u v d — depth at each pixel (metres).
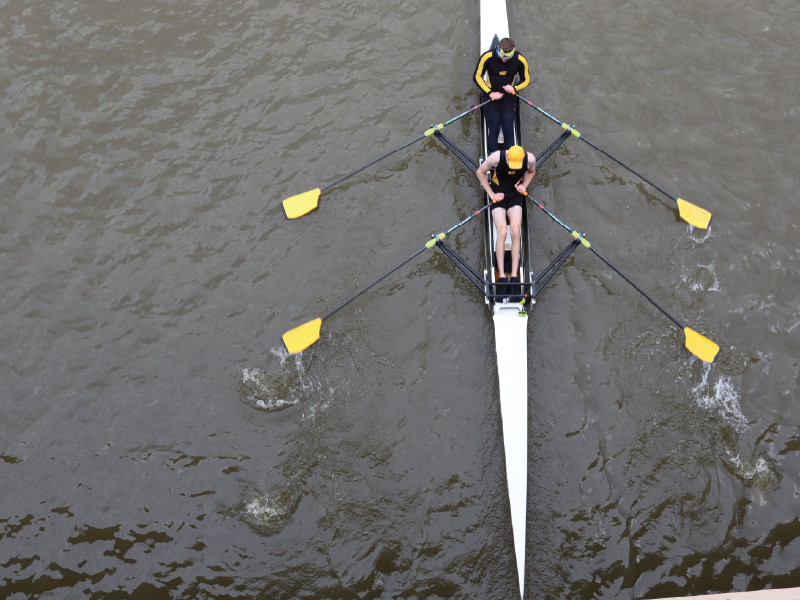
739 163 9.34
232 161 9.34
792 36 10.38
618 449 7.50
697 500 7.17
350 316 8.33
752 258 8.62
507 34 10.39
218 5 10.72
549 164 9.44
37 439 7.41
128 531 6.94
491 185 8.31
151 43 10.29
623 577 6.80
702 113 9.75
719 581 6.77
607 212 9.09
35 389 7.68
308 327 7.87
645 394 7.83
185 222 8.87
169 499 7.13
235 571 6.77
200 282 8.47
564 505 7.22
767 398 7.73
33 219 8.74
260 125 9.64
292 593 6.68
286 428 7.59
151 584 6.68
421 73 10.17
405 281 8.58
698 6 10.72
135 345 8.01
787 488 7.21
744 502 7.16
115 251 8.60
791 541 6.95
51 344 7.95
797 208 8.94
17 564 6.73
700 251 8.74
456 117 9.09
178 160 9.31
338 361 8.03
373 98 9.92
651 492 7.23
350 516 7.08
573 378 7.96
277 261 8.67
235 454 7.41
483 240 8.88
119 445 7.41
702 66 10.16
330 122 9.70
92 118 9.55
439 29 10.58
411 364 8.05
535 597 6.74
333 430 7.59
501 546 6.98
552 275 8.36
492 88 9.08
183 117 9.66
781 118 9.64
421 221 9.02
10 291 8.24
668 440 7.54
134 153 9.33
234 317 8.26
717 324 8.23
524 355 7.93
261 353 8.05
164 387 7.78
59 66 9.96
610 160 9.44
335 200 9.12
